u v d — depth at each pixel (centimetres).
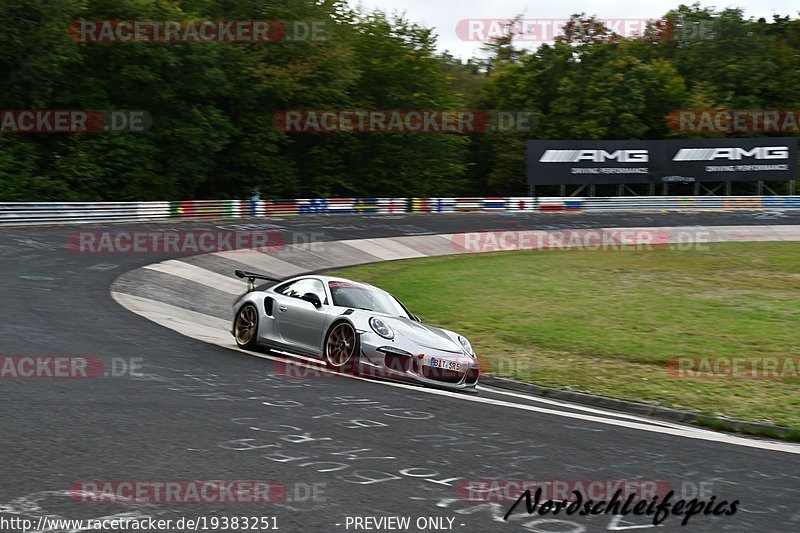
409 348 912
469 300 1970
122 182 4259
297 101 5219
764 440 762
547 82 6638
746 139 5153
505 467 559
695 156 5156
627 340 1449
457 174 6331
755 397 1001
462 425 688
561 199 5041
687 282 2436
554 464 577
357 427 652
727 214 4872
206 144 4581
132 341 1050
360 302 1037
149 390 745
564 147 5119
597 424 746
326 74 5169
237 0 4969
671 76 6419
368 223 3781
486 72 8462
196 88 4541
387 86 5762
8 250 2170
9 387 706
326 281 1067
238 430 615
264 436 602
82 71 4297
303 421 661
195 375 845
